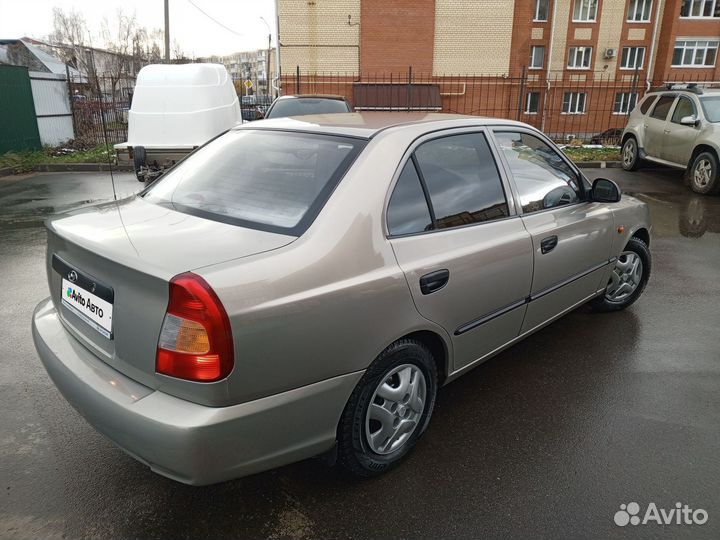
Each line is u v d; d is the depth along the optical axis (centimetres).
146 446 187
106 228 230
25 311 432
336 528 224
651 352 384
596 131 3228
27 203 874
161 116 891
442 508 235
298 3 2412
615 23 3134
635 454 273
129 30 4372
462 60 2514
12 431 282
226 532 221
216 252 201
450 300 258
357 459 238
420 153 264
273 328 192
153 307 189
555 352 383
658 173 1223
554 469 261
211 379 182
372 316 221
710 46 3180
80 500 237
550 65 3142
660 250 644
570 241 343
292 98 1121
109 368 212
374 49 2464
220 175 271
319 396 211
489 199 293
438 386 282
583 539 220
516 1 2575
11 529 220
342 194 228
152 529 222
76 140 1602
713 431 293
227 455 190
